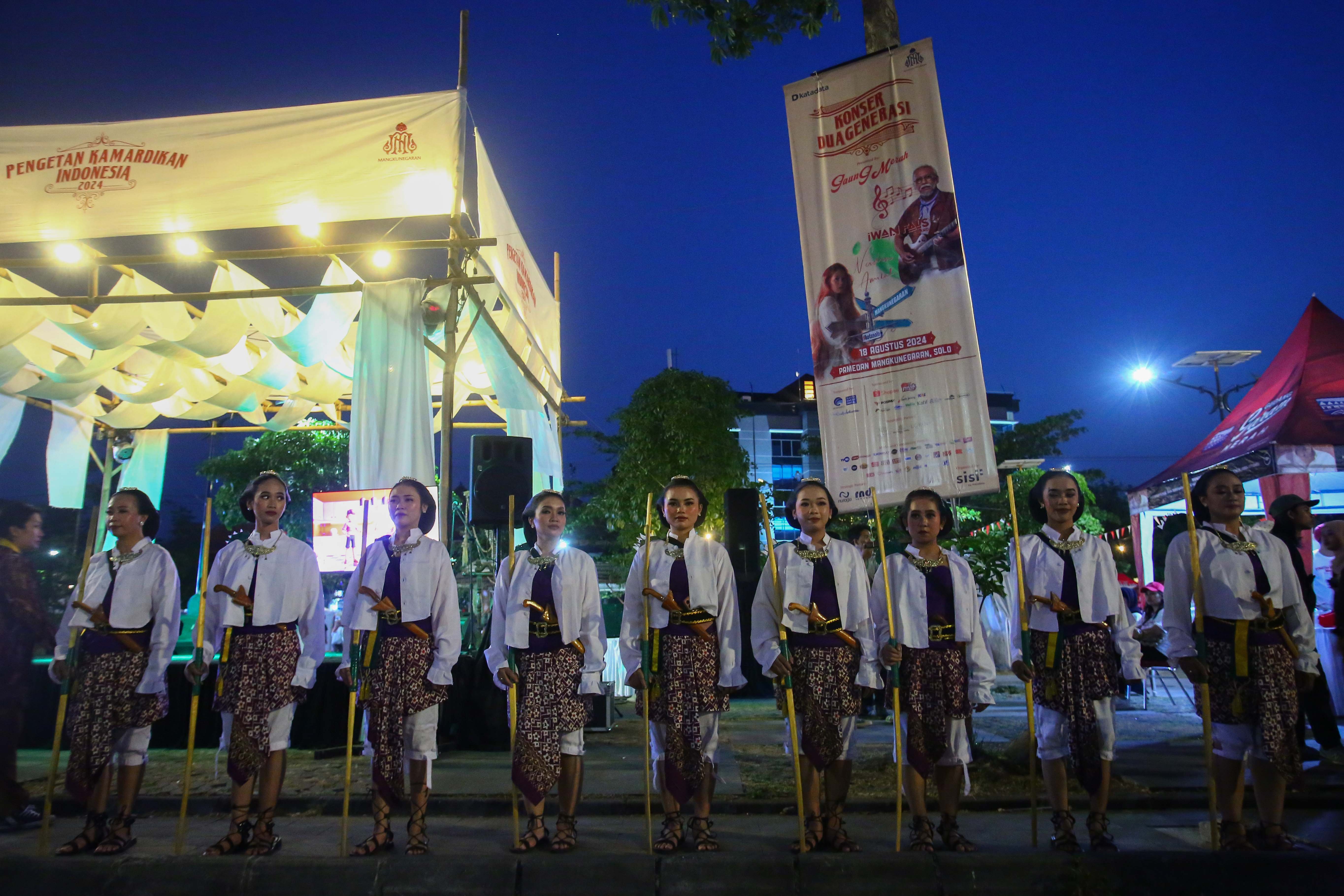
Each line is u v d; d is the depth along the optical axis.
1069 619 3.53
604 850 3.62
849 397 4.39
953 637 3.60
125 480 12.40
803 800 3.64
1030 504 3.89
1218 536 3.60
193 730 3.69
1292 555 4.39
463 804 4.54
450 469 6.88
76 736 3.65
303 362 8.15
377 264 7.76
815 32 5.81
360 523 6.61
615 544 15.73
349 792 3.67
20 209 7.29
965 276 4.28
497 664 3.79
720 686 3.66
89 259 7.34
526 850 3.59
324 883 3.33
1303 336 7.61
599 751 6.14
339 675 3.82
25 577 4.47
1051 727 3.55
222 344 8.16
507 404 8.98
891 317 4.38
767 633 3.69
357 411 6.80
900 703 3.62
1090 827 3.50
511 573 3.87
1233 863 3.21
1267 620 3.46
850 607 3.65
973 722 6.97
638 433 13.63
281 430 12.19
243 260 7.55
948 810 3.57
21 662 4.39
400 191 7.16
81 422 11.66
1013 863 3.27
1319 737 5.30
